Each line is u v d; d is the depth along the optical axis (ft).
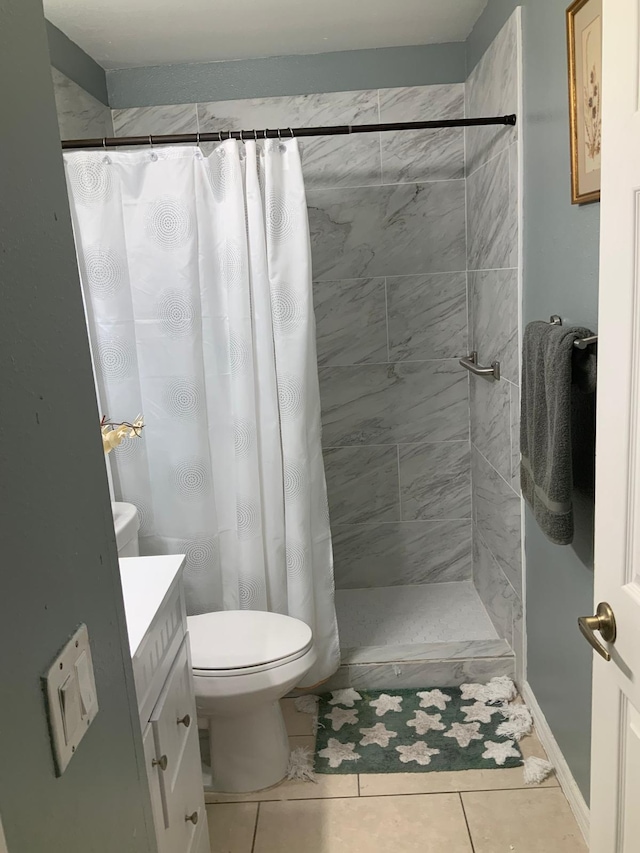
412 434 10.09
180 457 7.50
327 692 8.38
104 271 7.11
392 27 8.30
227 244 7.20
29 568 2.02
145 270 7.20
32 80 2.16
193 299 7.25
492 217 8.04
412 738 7.46
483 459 9.23
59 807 2.12
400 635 9.00
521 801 6.50
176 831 4.80
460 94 9.17
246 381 7.37
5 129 1.97
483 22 7.97
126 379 7.36
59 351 2.31
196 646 6.60
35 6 2.21
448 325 9.76
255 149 7.08
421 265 9.61
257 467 7.57
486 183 8.24
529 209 6.73
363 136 9.29
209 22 7.70
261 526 7.73
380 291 9.69
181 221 7.09
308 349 7.54
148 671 4.43
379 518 10.34
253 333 7.41
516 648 8.13
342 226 9.53
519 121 6.81
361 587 10.46
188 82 9.21
